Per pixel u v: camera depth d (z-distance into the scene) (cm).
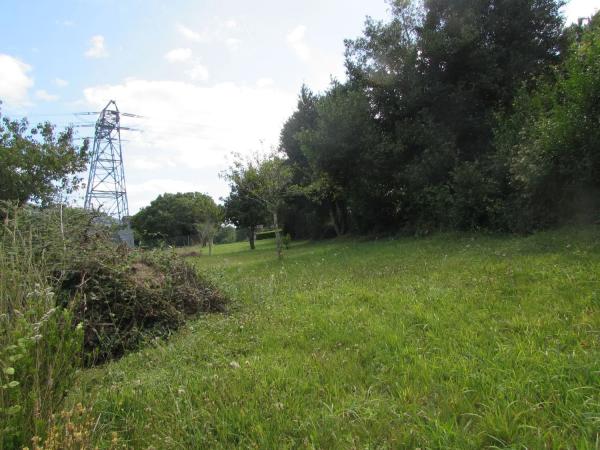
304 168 2762
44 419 231
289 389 322
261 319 569
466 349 368
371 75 1873
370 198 2022
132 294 557
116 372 407
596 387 272
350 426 261
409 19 1831
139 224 5334
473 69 1716
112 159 3391
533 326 404
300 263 1341
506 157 1280
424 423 257
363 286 729
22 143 1417
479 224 1447
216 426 276
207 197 3022
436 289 611
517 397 272
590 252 727
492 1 1691
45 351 252
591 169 967
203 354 445
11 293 277
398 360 363
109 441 264
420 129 1733
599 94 916
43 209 618
